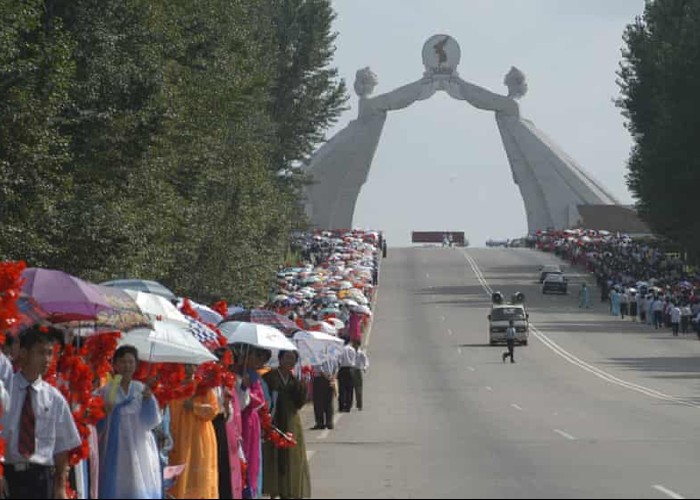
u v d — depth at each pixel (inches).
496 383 2534.5
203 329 915.4
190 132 2191.2
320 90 5152.6
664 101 4601.4
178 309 1005.8
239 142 2787.9
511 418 1760.6
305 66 5039.4
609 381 2551.7
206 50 2388.0
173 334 852.0
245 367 932.0
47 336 690.8
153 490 796.0
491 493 962.7
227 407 888.9
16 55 1449.3
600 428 1569.9
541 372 2800.2
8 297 721.6
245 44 2832.2
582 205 7652.6
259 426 930.1
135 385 798.5
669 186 4517.7
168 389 832.3
